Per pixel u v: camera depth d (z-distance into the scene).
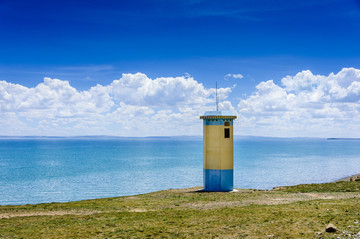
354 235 18.19
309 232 19.97
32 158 187.38
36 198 67.06
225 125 47.91
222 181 47.19
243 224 23.38
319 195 39.28
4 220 26.69
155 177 100.12
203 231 22.14
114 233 22.39
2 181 92.94
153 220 26.20
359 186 48.00
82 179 96.25
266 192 44.19
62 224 25.11
